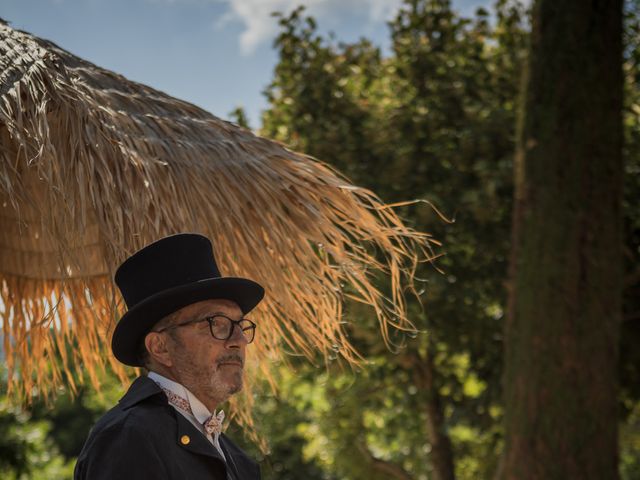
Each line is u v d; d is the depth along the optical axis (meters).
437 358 11.47
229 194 3.17
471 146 9.66
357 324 7.51
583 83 6.79
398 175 9.69
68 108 2.97
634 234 10.18
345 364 9.34
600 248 6.71
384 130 10.12
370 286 3.38
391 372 10.62
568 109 6.79
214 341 2.42
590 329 6.62
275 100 10.52
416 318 8.77
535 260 6.77
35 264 3.59
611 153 6.83
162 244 2.49
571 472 6.52
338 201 3.34
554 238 6.72
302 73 10.49
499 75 10.72
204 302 2.46
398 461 14.53
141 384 2.39
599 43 6.83
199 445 2.32
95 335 3.61
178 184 3.08
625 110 10.35
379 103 10.65
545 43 6.91
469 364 11.06
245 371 3.65
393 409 12.34
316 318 3.42
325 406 13.62
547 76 6.88
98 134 2.97
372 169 9.84
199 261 2.52
